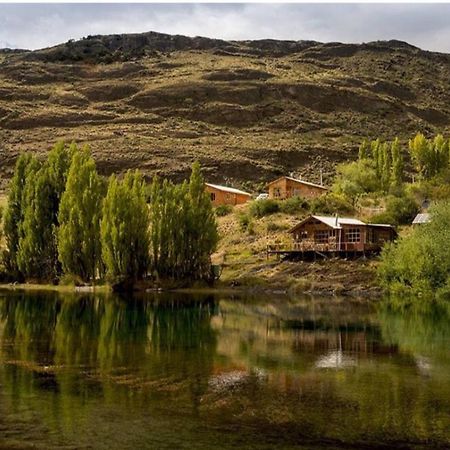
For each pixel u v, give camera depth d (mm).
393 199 142875
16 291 103062
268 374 43688
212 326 66562
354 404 36531
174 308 82625
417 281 100438
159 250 109875
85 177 109750
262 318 73438
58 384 39812
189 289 107812
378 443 30500
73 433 30750
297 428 32188
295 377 43000
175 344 55188
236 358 49156
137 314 76125
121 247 105750
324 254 114188
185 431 31375
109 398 36750
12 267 117312
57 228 111750
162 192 112062
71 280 109438
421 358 50219
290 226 131625
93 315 74562
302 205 146625
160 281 109125
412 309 83312
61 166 116000
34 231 113312
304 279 107688
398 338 59688
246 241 128500
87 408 34719
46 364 45781
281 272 111438
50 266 113562
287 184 167625
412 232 114625
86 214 108875
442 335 61656
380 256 108125
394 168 173750
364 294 101500
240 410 34906
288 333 62219
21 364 45500
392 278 104250
